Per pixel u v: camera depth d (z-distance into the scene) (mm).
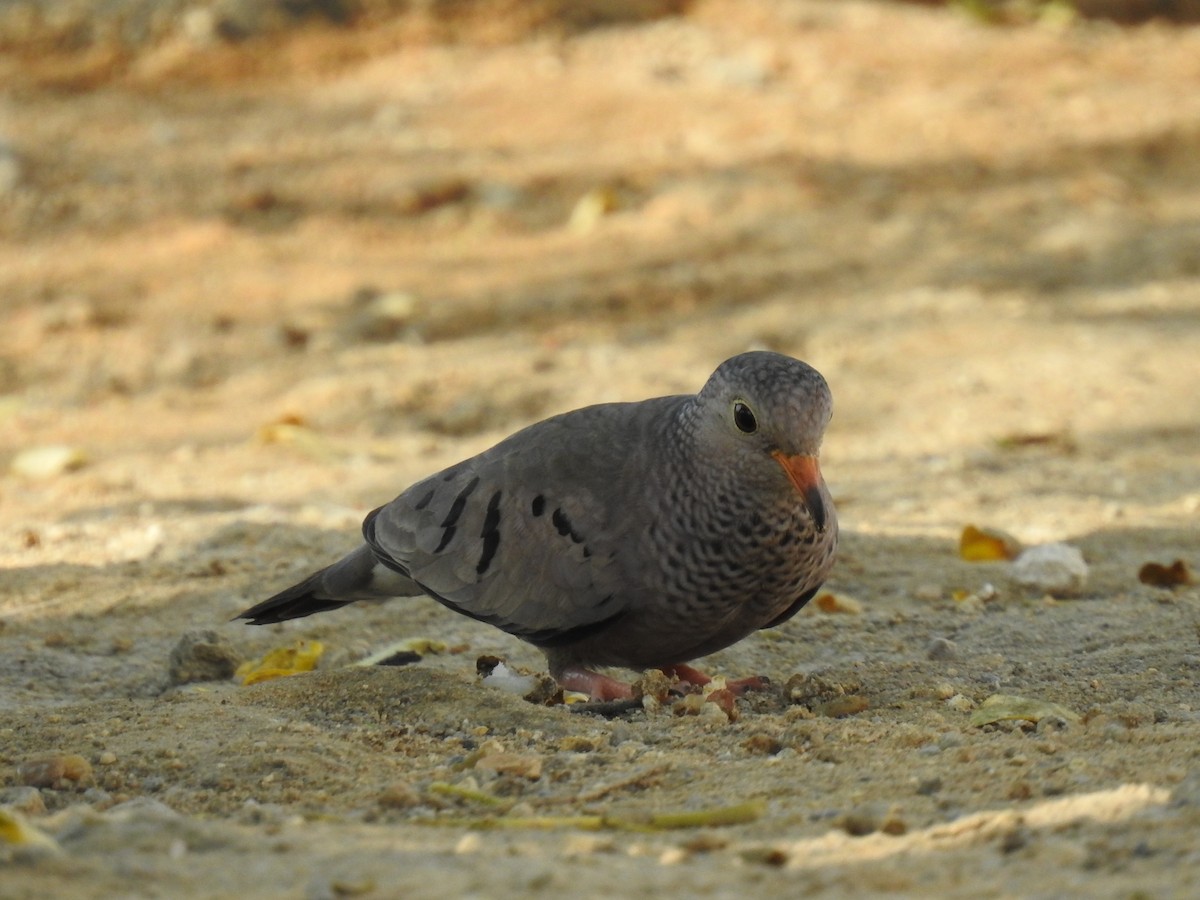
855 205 21172
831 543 8438
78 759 7090
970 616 10086
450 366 17172
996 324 17859
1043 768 6496
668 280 19219
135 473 14445
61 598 10812
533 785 6828
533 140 22469
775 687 8688
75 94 22969
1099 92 24875
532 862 5305
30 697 9008
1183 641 9180
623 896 4918
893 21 26875
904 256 19906
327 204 20875
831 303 18672
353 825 6125
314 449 14766
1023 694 8438
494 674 8797
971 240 20359
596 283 19203
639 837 5887
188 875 5113
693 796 6508
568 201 21125
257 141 22156
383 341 18062
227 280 19297
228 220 20516
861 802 6230
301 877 5117
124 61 23609
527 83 23922
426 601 10781
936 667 9008
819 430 7852
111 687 9266
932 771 6617
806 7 26781
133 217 20500
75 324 18344
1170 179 22328
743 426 7895
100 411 16562
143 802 6457
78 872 5090
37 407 16719
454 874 5129
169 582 11047
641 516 8305
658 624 8375
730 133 22750
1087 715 7797
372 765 7230
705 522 8086
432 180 21281
